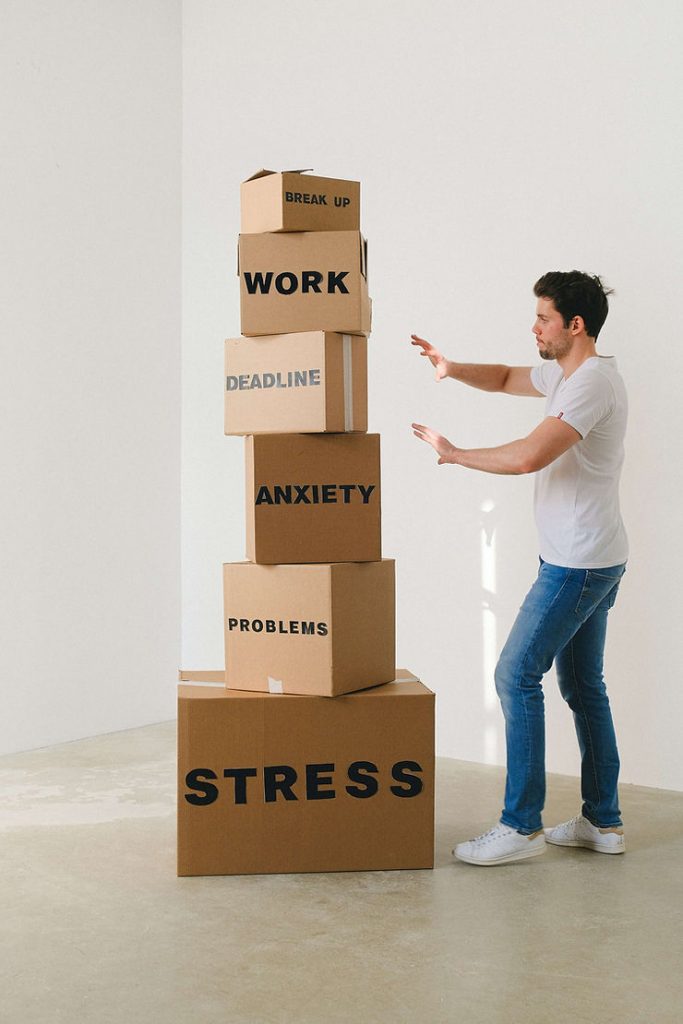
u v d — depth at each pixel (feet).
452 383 12.07
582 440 8.07
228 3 14.02
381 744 8.02
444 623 12.19
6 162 12.04
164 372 14.30
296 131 13.39
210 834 7.95
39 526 12.53
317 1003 5.86
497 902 7.40
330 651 7.82
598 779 8.52
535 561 11.52
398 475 12.51
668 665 10.62
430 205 12.21
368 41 12.73
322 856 8.02
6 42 12.03
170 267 14.37
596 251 11.03
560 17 11.27
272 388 8.07
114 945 6.65
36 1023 5.61
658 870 8.09
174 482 14.46
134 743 12.82
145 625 14.03
